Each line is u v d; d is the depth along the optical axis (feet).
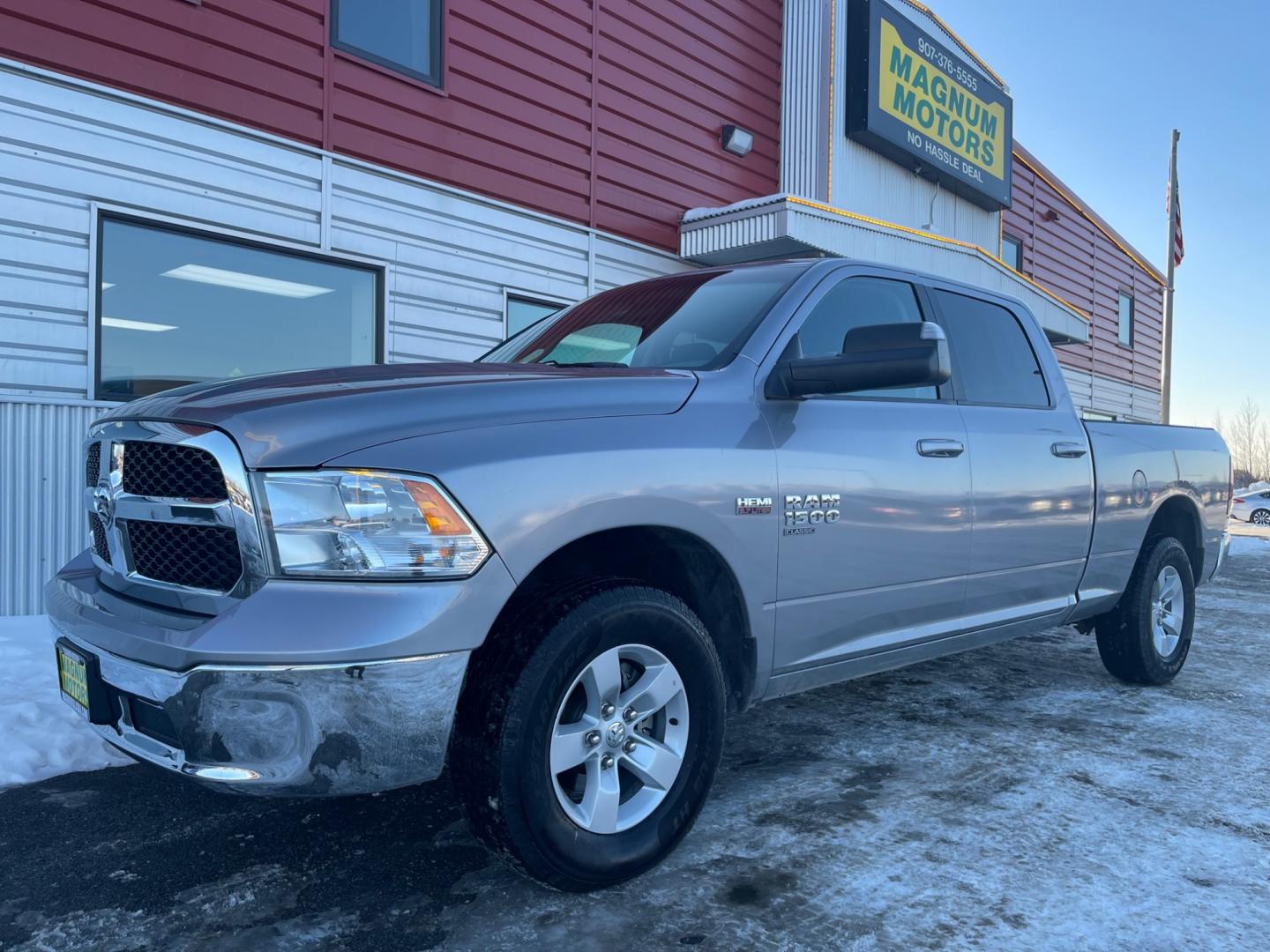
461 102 25.84
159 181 19.79
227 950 6.85
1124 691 15.21
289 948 6.89
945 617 11.28
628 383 8.42
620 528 8.11
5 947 6.88
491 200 26.71
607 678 7.57
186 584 7.22
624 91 30.55
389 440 6.83
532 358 11.39
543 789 7.11
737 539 8.59
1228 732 12.84
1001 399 12.81
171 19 19.86
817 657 9.68
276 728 6.37
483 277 26.61
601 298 12.59
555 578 8.48
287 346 22.57
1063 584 13.16
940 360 8.45
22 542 17.89
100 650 7.27
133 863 8.32
